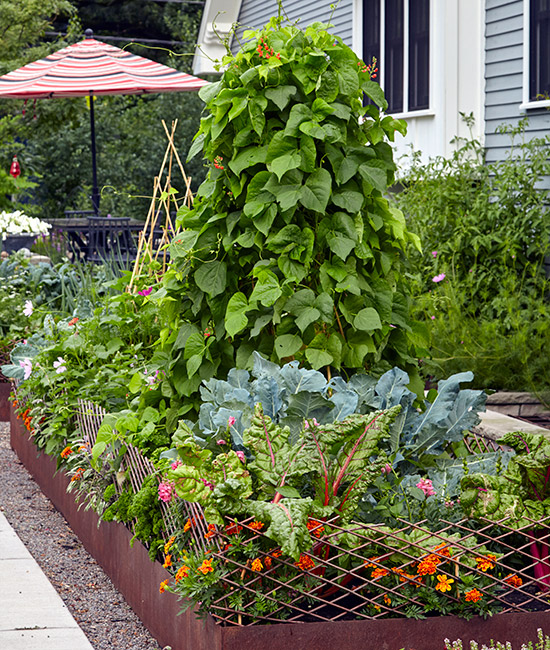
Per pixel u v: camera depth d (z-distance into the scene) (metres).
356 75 3.39
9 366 5.41
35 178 19.16
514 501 3.00
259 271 3.33
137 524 3.36
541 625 2.84
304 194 3.29
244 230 3.48
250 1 14.89
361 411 3.29
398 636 2.77
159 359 3.92
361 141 3.49
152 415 3.86
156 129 19.28
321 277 3.36
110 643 3.23
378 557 2.87
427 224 7.57
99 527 4.02
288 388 3.26
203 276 3.53
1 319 7.36
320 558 2.88
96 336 5.37
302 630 2.71
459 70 8.73
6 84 10.45
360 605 2.80
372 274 3.57
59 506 4.84
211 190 3.53
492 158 8.58
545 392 6.14
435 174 8.07
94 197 12.97
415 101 9.70
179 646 3.00
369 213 3.50
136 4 27.91
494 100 8.53
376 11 10.78
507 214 7.27
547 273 7.37
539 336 6.30
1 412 7.18
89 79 10.37
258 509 2.71
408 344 3.75
